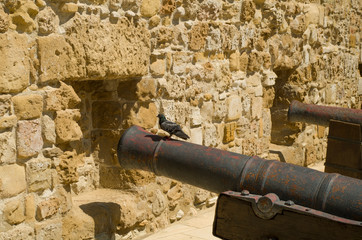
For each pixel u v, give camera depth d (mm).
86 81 5488
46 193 4297
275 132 9008
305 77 8859
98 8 4695
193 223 5941
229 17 6684
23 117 4016
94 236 4758
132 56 5094
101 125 5516
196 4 6027
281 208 3311
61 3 4301
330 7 9781
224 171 3779
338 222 3100
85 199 5207
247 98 7203
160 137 4402
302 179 3438
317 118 6578
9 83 3861
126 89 5348
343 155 5215
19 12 3932
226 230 3580
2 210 3885
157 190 5648
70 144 4734
